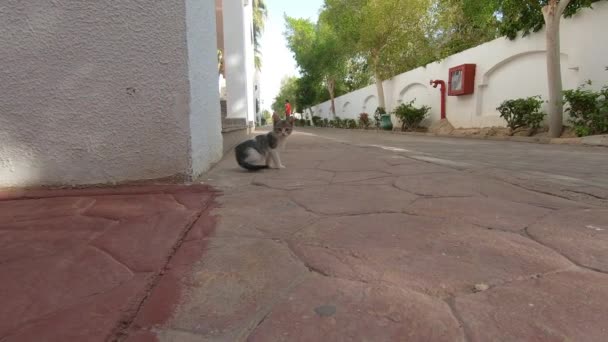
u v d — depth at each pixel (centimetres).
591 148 688
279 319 112
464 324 108
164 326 110
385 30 1639
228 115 944
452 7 1580
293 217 221
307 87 3694
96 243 178
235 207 245
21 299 126
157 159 312
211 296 127
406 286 132
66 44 285
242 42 930
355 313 115
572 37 879
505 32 1058
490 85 1180
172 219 216
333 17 1909
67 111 291
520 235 186
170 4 295
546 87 973
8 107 283
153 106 304
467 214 223
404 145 784
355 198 269
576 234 186
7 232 194
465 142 895
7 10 275
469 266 149
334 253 163
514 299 122
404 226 201
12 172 290
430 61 1547
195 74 330
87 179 301
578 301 120
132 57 295
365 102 2267
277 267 150
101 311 118
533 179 337
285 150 641
